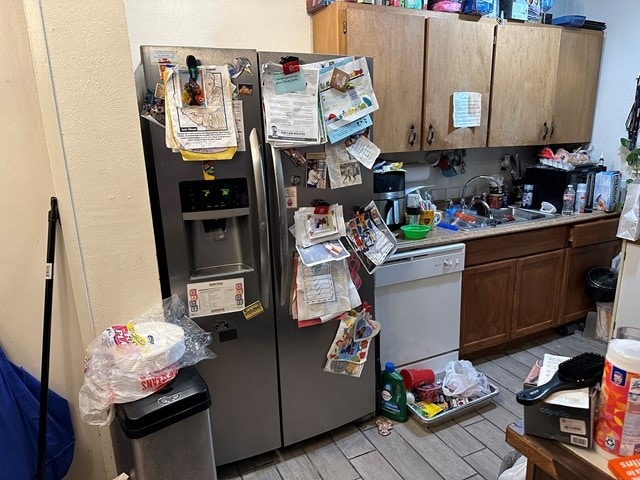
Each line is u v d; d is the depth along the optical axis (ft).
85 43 4.52
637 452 2.40
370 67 6.12
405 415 7.43
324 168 6.02
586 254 9.76
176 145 5.17
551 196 10.15
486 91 8.88
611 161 10.50
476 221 9.27
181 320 5.62
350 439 7.06
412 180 9.59
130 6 6.72
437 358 8.27
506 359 9.27
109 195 4.90
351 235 6.37
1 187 5.04
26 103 4.98
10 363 5.10
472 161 10.61
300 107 5.68
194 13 7.14
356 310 6.67
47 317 5.06
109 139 4.80
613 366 2.42
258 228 5.79
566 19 9.62
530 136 9.77
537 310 9.42
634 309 8.03
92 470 6.05
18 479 4.97
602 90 10.51
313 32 7.98
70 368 5.66
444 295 8.02
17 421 5.00
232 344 6.00
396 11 7.64
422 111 8.30
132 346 4.61
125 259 5.11
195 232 5.89
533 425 2.74
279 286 6.08
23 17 4.80
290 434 6.68
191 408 4.40
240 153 5.54
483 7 8.38
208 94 5.22
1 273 5.20
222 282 5.78
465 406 7.45
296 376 6.51
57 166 4.83
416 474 6.26
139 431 4.15
